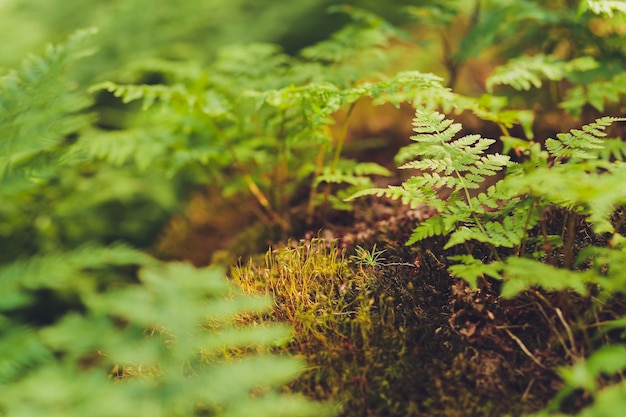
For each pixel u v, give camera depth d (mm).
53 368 1479
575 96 2760
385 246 2430
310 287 2230
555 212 2352
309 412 1619
